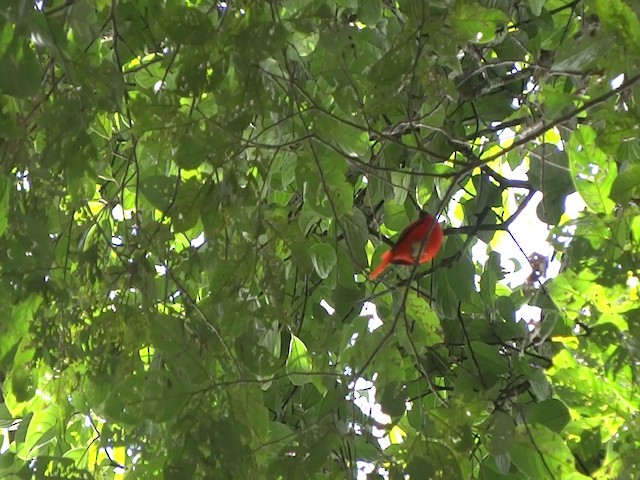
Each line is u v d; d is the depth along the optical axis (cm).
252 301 151
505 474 171
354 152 156
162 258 141
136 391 135
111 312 142
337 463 169
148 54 160
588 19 161
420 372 186
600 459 171
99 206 182
